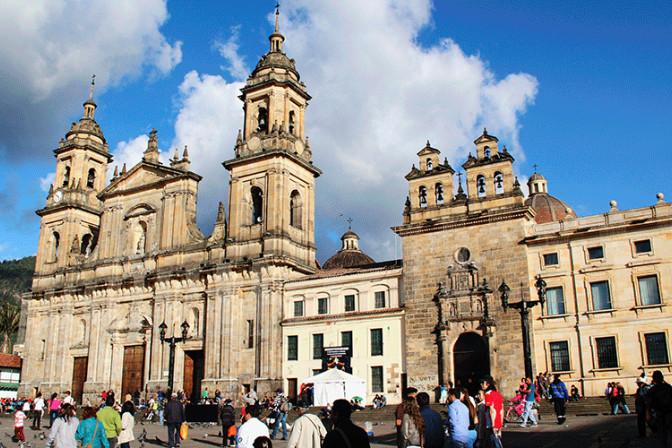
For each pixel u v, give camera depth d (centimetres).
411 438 1667
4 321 11806
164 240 7725
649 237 5009
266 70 7794
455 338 5569
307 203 7575
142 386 7469
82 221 9238
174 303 7338
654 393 2058
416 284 5881
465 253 5728
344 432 1300
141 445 3584
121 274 8025
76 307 8431
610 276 5091
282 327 6619
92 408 2161
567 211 7400
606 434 2931
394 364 5862
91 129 9775
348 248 9350
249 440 1780
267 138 7362
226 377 6644
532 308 5312
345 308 6350
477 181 5866
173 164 7912
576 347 5097
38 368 8575
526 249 5438
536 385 4784
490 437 1967
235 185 7375
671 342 4762
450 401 1942
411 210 6100
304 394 5981
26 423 5825
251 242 7044
